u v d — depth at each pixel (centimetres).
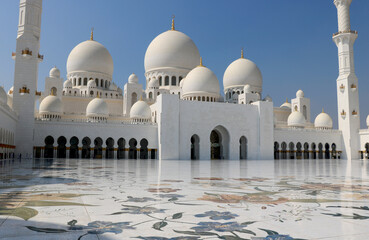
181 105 6106
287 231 566
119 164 3434
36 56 5141
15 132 4878
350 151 7181
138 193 1066
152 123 6009
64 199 923
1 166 2625
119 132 5825
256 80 8319
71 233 548
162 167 2916
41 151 5359
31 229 573
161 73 7769
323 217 688
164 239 516
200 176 1844
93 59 7838
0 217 673
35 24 5181
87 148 6575
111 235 538
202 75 6862
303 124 7662
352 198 970
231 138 6450
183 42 7906
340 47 7444
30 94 5047
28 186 1244
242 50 8769
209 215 704
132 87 7169
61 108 6197
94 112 6256
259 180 1594
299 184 1395
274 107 8669
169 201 898
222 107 6444
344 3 7250
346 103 7312
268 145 6650
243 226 604
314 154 7519
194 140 6406
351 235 540
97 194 1035
